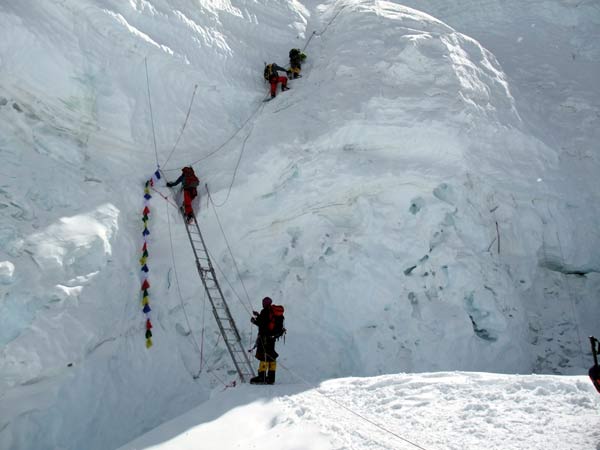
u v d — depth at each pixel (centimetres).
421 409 545
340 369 1004
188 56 1097
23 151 870
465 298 1067
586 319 1201
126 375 824
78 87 931
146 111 1018
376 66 1167
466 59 1223
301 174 1052
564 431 450
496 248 1154
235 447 499
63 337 750
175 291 948
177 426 573
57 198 849
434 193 1098
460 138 1097
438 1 1812
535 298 1211
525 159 1209
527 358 1073
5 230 767
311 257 1070
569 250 1219
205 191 1011
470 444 445
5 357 704
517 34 1698
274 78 1192
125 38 997
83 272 807
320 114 1102
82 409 754
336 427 507
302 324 1027
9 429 695
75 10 950
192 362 922
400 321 1040
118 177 955
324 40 1340
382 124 1070
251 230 1042
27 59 883
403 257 1070
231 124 1131
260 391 664
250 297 1020
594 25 1733
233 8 1298
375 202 1094
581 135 1353
